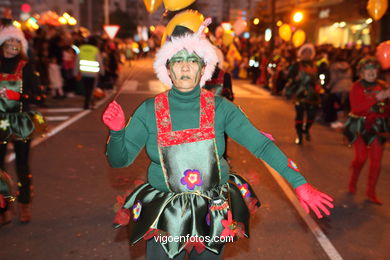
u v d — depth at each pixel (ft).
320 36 84.48
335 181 20.42
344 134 18.21
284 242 13.65
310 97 27.99
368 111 17.31
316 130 33.40
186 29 8.16
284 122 36.04
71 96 47.06
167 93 7.98
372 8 19.88
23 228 13.99
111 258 12.34
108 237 13.53
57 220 14.67
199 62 7.82
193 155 7.74
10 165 20.63
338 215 16.10
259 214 15.76
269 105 44.93
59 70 45.01
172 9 9.41
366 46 42.52
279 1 103.76
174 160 7.74
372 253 13.21
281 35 33.30
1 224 14.14
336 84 35.29
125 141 7.76
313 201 7.70
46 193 17.17
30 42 32.63
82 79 37.83
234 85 62.03
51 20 57.77
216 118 7.88
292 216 15.69
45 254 12.44
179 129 7.74
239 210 8.16
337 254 13.02
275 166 7.94
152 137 7.84
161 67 8.11
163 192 7.96
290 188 18.69
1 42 13.38
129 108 25.55
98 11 225.76
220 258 8.28
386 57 16.87
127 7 240.32
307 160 24.18
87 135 28.02
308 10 90.53
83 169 20.45
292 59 47.62
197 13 9.13
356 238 14.19
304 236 14.14
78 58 37.37
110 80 50.14
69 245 12.99
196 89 7.93
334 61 36.14
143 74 68.54
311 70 28.09
